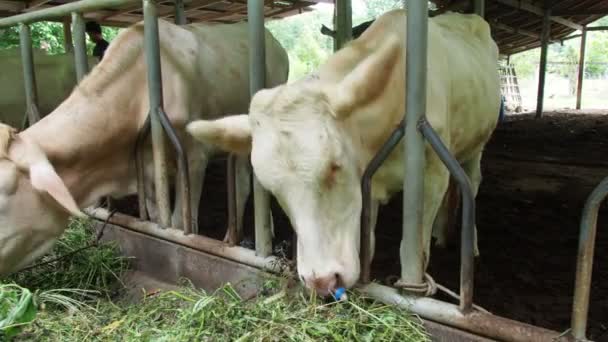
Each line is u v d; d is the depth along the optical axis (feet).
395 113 7.44
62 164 9.37
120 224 10.98
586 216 5.42
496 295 9.87
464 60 9.61
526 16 44.39
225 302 7.47
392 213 15.42
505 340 6.13
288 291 7.55
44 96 17.85
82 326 7.73
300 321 6.63
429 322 6.75
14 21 13.37
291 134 6.03
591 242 5.45
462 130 9.55
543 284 10.32
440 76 8.21
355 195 6.64
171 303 8.13
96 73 10.04
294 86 6.43
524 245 12.53
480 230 13.75
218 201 17.49
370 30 7.99
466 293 6.48
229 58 12.66
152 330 7.23
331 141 6.11
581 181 19.47
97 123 9.71
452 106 8.93
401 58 7.50
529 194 17.70
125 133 10.21
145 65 10.50
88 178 9.91
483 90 10.19
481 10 13.44
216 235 13.94
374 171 7.03
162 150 9.91
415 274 6.97
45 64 17.97
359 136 6.98
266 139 6.15
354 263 6.46
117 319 7.97
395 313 6.78
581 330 5.64
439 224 12.20
